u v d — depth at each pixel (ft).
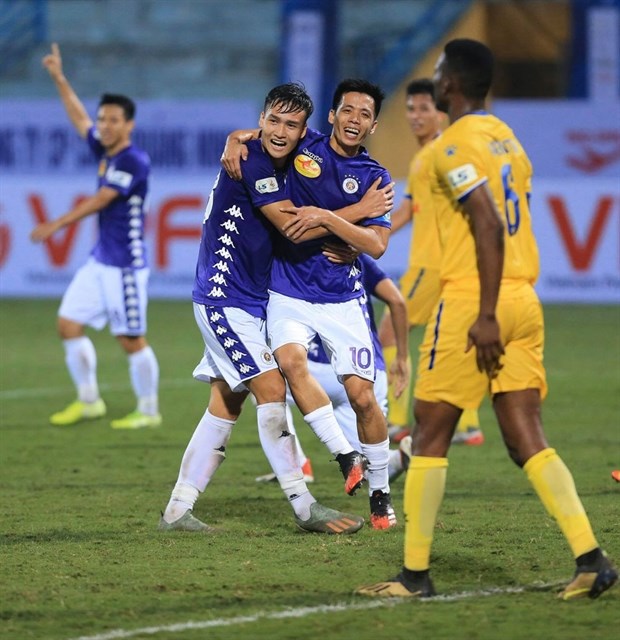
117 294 109.50
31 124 224.33
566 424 108.78
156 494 80.12
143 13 279.90
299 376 66.28
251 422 113.39
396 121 255.29
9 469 89.86
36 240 108.88
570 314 193.98
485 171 50.80
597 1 246.88
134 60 276.21
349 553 61.67
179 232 213.05
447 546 62.90
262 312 66.85
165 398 125.39
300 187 65.77
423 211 98.58
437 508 52.95
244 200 64.85
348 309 67.41
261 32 276.62
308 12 244.22
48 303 207.21
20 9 280.72
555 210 207.51
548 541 64.08
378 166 66.74
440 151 51.49
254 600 52.65
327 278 66.69
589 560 52.03
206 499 78.23
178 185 212.43
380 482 68.54
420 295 98.58
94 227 213.25
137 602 52.34
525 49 275.39
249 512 73.72
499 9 272.51
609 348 159.43
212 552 62.08
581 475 86.07
